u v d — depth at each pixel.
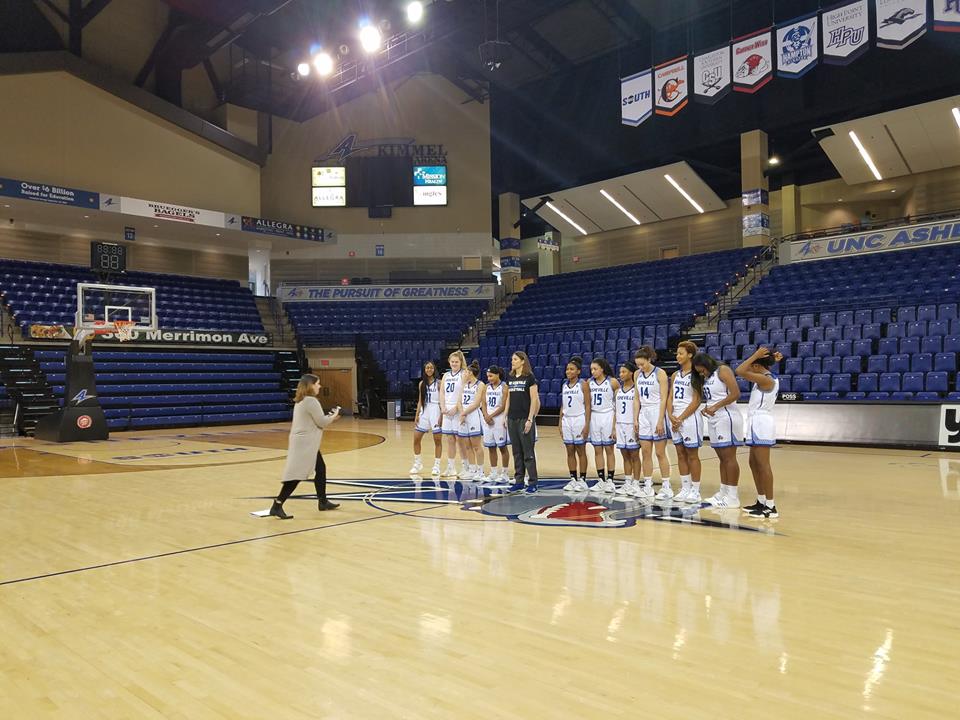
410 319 22.09
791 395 11.59
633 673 2.69
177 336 18.34
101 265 15.41
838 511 5.85
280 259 23.34
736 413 5.88
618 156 20.70
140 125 18.61
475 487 7.40
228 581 4.03
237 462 9.87
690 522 5.46
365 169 23.00
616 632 3.12
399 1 17.05
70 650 3.01
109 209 17.36
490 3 16.05
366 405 19.53
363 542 4.96
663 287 19.86
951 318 12.62
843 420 11.03
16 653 2.98
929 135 17.64
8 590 3.90
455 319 22.11
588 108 21.36
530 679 2.65
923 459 9.31
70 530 5.46
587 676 2.67
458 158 23.27
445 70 21.73
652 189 22.52
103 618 3.42
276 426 17.41
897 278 15.52
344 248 23.05
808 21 13.73
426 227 23.19
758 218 19.06
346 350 20.56
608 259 26.59
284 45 20.38
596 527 5.33
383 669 2.76
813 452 10.20
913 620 3.25
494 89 22.92
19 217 18.02
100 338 17.14
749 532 5.10
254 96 20.94
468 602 3.58
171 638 3.14
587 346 17.52
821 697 2.46
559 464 9.35
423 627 3.23
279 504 5.85
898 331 12.91
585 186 22.61
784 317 14.79
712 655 2.85
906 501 6.28
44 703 2.51
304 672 2.75
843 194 21.70
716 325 16.64
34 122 16.86
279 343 21.00
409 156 23.06
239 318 20.75
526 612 3.41
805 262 17.94
